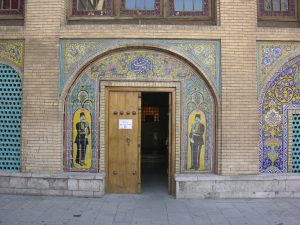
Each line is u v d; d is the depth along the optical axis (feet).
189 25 21.90
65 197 21.18
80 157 22.03
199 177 21.09
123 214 18.29
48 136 21.40
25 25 21.74
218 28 21.49
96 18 22.66
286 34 21.54
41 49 21.59
